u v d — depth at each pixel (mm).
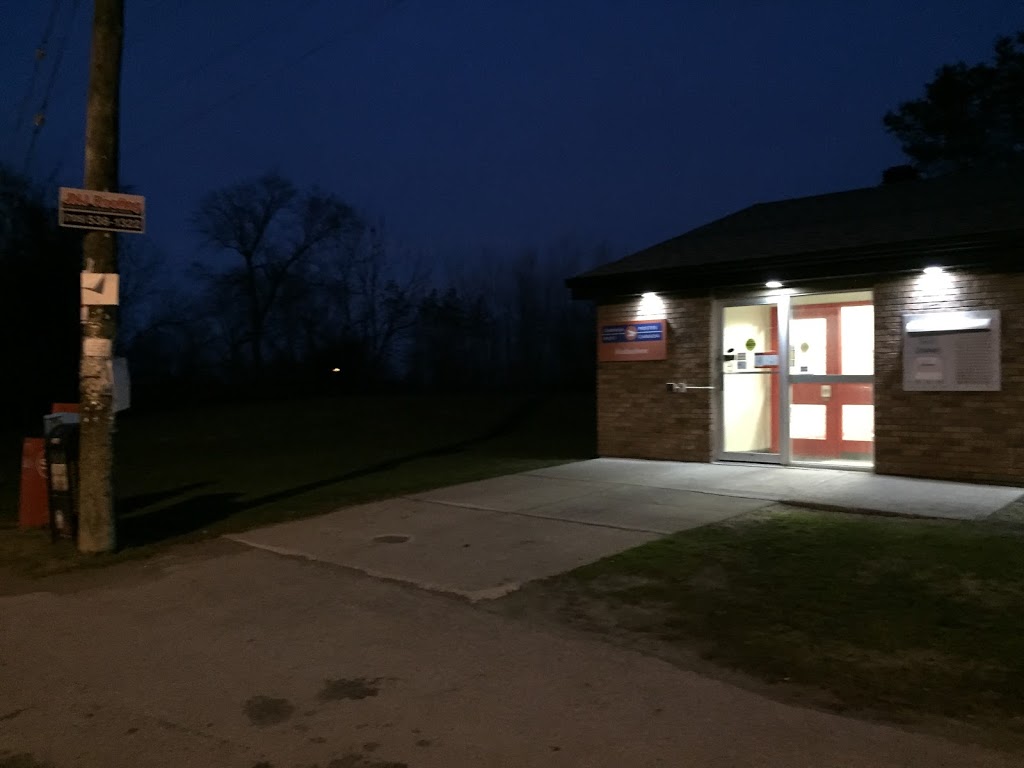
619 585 7035
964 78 29641
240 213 50031
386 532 9297
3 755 4559
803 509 9664
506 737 4516
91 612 7020
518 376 51156
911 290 11219
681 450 13555
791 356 12602
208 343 50812
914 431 11234
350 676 5406
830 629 5840
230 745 4562
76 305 37531
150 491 13844
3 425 35844
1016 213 11461
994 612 5996
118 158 8914
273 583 7559
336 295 51594
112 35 8766
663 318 13703
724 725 4551
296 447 21172
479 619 6379
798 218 14883
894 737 4348
